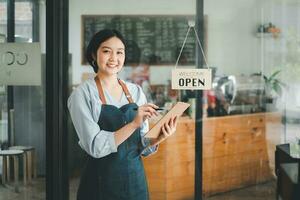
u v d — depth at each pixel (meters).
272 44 4.72
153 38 4.84
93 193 3.36
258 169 4.27
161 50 4.85
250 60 4.77
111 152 3.26
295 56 4.65
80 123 3.29
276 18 4.70
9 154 3.83
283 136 4.40
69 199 3.67
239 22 4.75
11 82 3.73
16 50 3.72
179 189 4.12
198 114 4.30
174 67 4.60
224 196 4.28
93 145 3.24
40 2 3.71
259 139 4.42
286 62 4.67
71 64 3.87
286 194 3.85
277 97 4.59
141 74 4.82
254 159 4.34
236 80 4.71
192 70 4.07
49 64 3.70
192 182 4.19
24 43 3.72
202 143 4.29
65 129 3.71
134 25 4.75
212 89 4.55
